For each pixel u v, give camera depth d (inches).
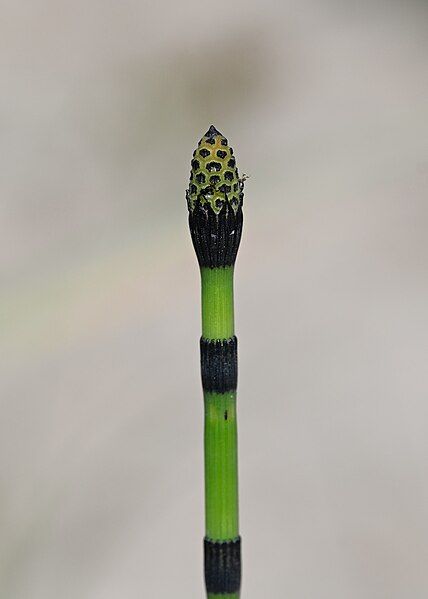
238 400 18.3
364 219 22.2
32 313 20.1
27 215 22.5
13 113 24.7
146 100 25.6
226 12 27.5
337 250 21.5
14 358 19.3
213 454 10.0
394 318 20.0
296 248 21.6
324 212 22.5
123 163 24.1
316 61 26.5
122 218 22.7
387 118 24.9
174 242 22.0
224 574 10.1
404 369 18.9
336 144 24.2
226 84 26.0
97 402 18.6
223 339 9.9
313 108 25.3
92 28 27.2
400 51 26.7
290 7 27.8
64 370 19.1
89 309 20.5
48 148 24.1
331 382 18.7
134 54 26.6
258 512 16.8
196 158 9.6
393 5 28.0
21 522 16.7
